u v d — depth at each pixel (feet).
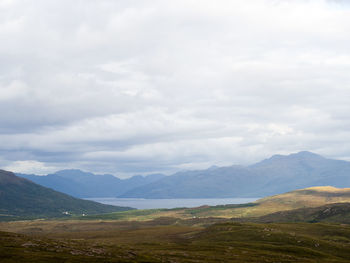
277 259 386.73
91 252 338.34
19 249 315.17
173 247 466.29
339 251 488.02
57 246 357.61
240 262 351.46
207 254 399.85
